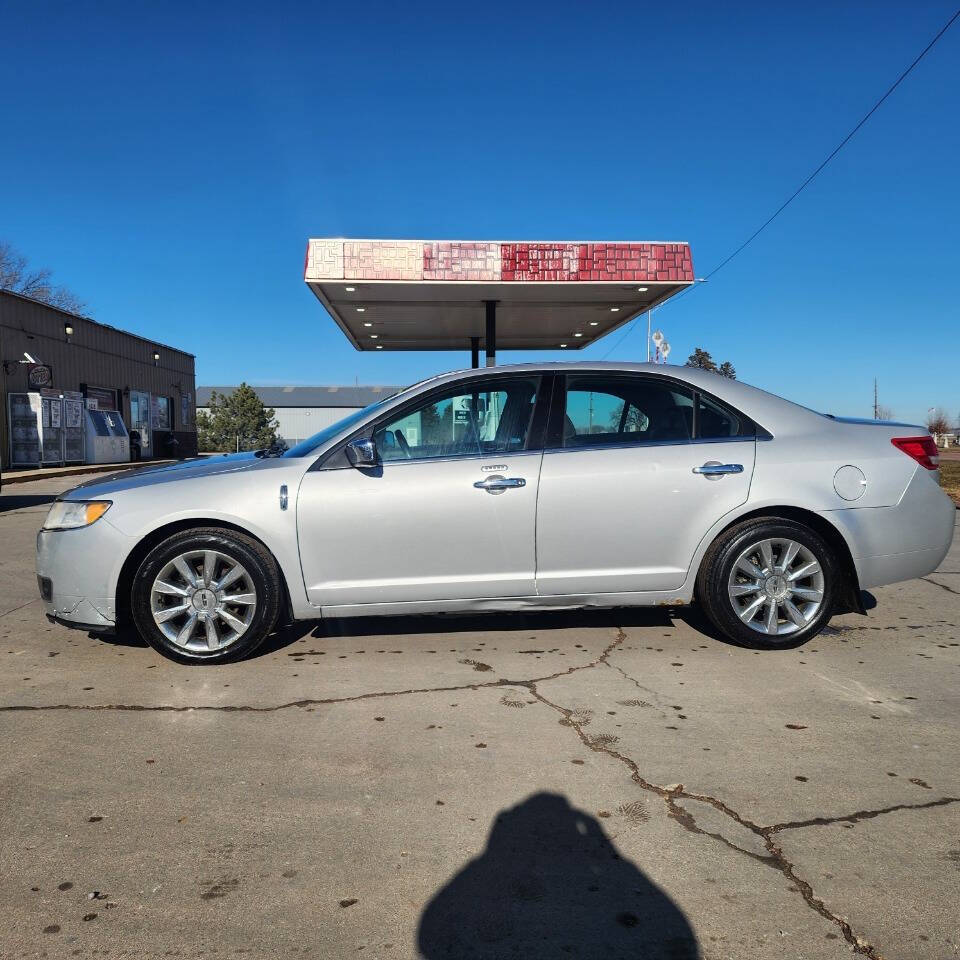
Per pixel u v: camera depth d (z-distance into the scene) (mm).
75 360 27016
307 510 4273
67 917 2166
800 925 2121
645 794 2838
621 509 4387
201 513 4234
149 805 2779
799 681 4027
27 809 2752
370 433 4441
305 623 5223
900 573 4574
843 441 4594
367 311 14266
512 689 3930
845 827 2607
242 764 3100
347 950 2041
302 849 2502
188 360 38812
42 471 21891
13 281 46906
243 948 2047
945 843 2508
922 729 3406
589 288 12398
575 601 4469
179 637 4285
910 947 2031
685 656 4449
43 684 4043
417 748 3238
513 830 2605
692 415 4605
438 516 4312
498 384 4574
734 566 4441
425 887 2303
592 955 2018
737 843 2516
